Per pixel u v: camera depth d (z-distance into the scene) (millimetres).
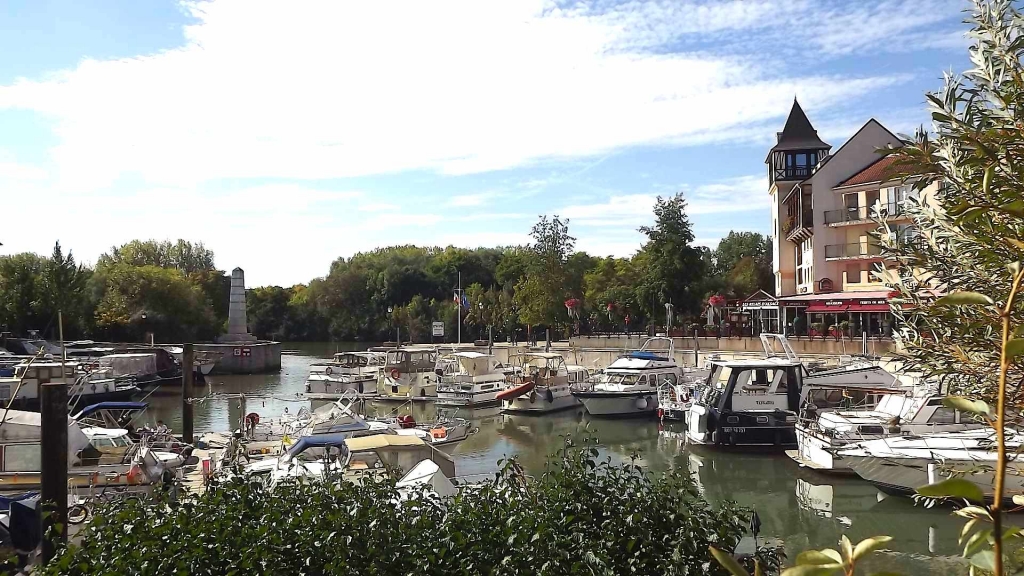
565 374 45719
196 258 114188
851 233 53031
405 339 104438
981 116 4215
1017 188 3904
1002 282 4348
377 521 8930
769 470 25531
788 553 16641
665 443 31578
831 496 21734
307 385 48906
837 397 28812
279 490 10453
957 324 4688
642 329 69438
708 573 8281
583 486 9219
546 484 9586
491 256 119250
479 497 9758
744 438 27984
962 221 4102
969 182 4199
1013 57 4012
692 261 62062
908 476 20000
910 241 4961
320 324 117812
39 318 70500
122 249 109750
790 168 64938
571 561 8164
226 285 106125
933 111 4328
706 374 41594
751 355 45844
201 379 61156
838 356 40875
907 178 5121
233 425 37750
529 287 75125
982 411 2615
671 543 8531
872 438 22766
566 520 8578
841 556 2619
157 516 9328
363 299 117812
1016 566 5020
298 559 8445
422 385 45906
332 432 27500
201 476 22062
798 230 57312
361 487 10391
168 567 8055
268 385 59688
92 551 8570
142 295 80312
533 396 40688
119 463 20500
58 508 14734
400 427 30141
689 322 62188
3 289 71188
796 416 26719
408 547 8539
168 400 49969
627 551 8398
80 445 20406
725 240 117438
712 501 21703
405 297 114812
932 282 5508
